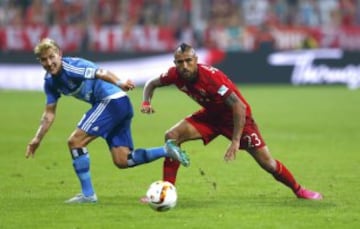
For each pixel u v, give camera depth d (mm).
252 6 129625
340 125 71438
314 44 121438
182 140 34312
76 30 114312
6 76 110688
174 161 33906
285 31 122188
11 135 63156
